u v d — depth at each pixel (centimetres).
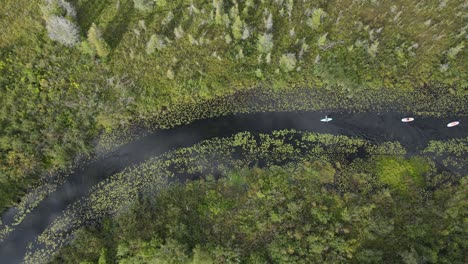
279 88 5641
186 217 5016
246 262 4781
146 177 5294
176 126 5512
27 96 5306
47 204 5194
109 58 5575
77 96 5394
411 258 4556
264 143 5434
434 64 5631
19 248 5047
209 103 5603
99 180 5291
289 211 4997
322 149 5400
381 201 5047
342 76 5512
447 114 5528
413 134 5462
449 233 4809
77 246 4956
